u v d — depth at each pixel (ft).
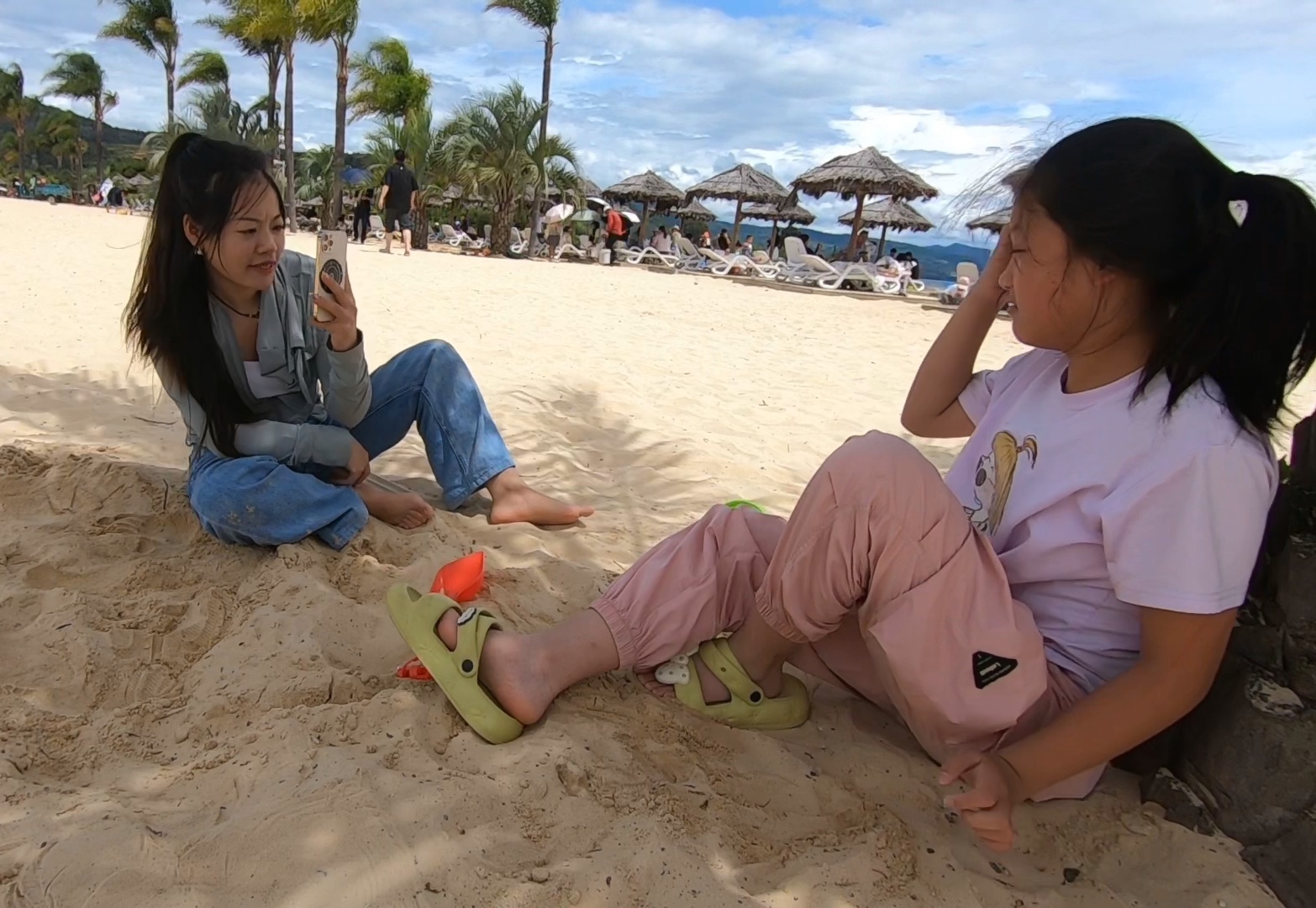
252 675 5.74
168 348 7.16
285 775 4.77
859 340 26.68
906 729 6.07
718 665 5.75
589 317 25.85
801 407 16.26
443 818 4.53
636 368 18.24
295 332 7.71
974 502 5.42
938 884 4.59
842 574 5.01
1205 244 4.16
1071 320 4.51
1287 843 4.68
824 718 6.05
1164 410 4.35
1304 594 4.76
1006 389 5.55
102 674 5.82
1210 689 5.19
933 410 6.05
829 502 4.91
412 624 5.51
